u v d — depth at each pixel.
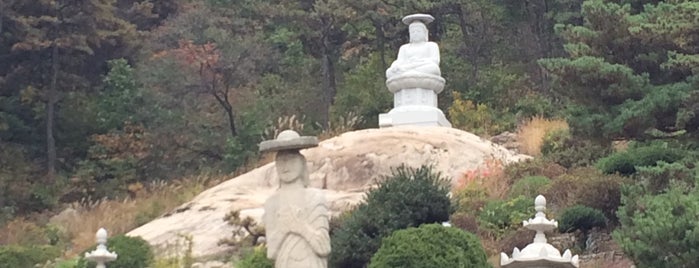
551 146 32.34
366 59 49.00
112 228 31.81
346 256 20.33
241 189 29.62
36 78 44.97
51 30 44.50
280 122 39.38
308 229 16.42
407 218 20.70
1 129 42.66
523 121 40.00
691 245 17.22
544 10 48.69
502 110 43.16
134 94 44.44
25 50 44.66
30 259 24.42
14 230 33.72
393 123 32.75
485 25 49.28
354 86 45.31
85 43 44.28
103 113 44.22
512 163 28.83
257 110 44.69
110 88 44.75
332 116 44.50
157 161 42.72
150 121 43.56
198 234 26.39
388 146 29.62
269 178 29.95
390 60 48.06
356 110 44.12
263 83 47.56
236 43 44.91
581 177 25.30
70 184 41.41
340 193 28.17
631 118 23.48
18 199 40.16
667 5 24.27
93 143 44.16
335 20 47.31
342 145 30.05
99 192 41.16
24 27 44.28
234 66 44.41
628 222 18.92
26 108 44.72
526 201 24.81
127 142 42.66
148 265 22.56
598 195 24.08
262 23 50.53
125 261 22.20
